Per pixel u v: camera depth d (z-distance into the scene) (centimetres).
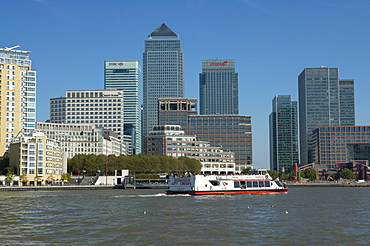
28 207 13850
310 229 9188
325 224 9894
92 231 8981
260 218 10831
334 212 12331
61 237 8350
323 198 18312
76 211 12531
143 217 11050
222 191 19025
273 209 12888
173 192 19612
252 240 8056
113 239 8156
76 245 7662
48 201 16400
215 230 9050
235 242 7894
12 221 10456
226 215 11400
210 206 13688
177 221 10312
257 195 19000
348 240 8094
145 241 7981
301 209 13050
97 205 14362
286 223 10012
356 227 9500
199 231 8938
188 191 18962
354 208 13550
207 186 18862
